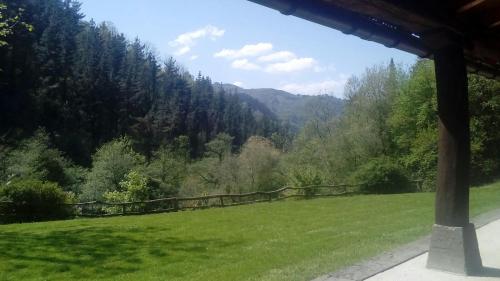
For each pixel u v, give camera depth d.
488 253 7.54
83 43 66.56
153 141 64.31
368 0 4.18
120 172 39.44
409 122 35.81
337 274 6.33
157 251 10.95
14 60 48.50
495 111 29.52
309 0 4.11
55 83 55.94
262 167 46.28
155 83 79.44
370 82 42.56
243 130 85.12
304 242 11.07
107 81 63.62
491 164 29.23
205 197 24.06
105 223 16.45
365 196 23.67
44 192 20.09
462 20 5.37
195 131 75.31
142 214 21.52
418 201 19.48
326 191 27.38
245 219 16.47
